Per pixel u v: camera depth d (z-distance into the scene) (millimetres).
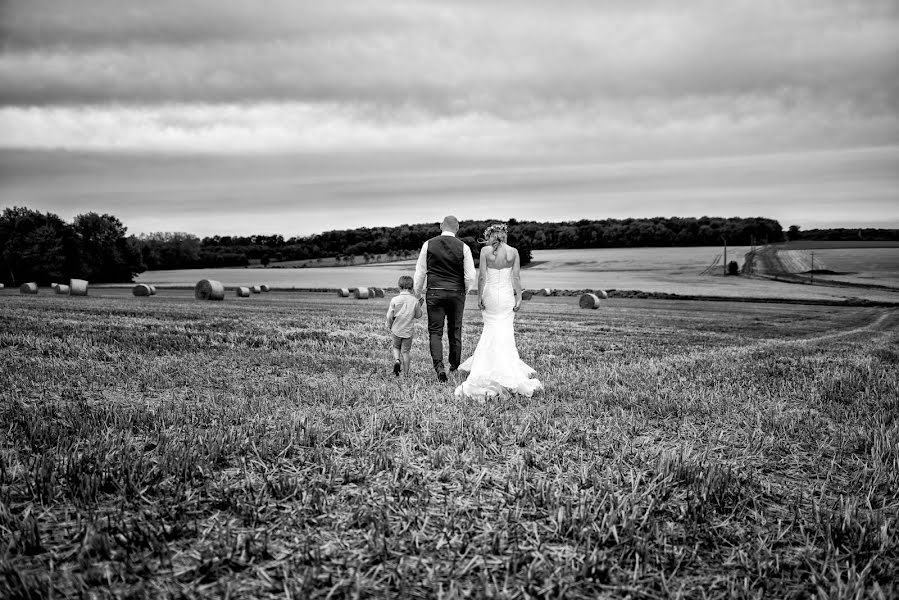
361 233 135125
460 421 5586
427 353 12320
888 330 29984
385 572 2809
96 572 2654
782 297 62188
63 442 4512
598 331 20219
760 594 2695
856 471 4625
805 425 5988
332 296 56188
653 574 2904
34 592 2473
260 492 3703
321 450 4555
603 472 4359
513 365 7551
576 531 3260
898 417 6535
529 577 2777
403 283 9344
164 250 127562
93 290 66500
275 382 7883
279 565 2830
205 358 10156
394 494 3756
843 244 131250
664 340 17453
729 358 12375
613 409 6523
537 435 5285
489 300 7656
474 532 3264
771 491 4172
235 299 46562
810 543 3318
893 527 3514
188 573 2723
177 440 4711
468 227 133375
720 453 4992
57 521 3221
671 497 3920
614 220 150500
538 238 142375
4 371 7812
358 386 7680
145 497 3570
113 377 7797
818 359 12547
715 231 137250
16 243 84250
